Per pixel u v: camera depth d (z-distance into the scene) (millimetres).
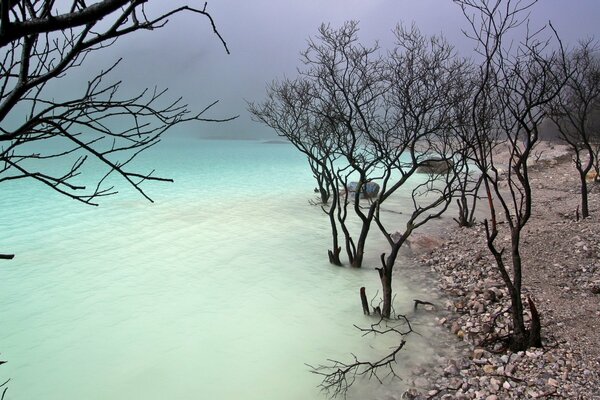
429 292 9828
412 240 13469
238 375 6672
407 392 6059
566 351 6434
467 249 12414
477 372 6430
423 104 8930
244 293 9758
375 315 8648
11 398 6102
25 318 8484
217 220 16750
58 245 13227
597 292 8328
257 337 7809
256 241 13961
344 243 13812
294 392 6266
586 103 14445
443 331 7953
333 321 8422
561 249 10992
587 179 22078
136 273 10953
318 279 10625
